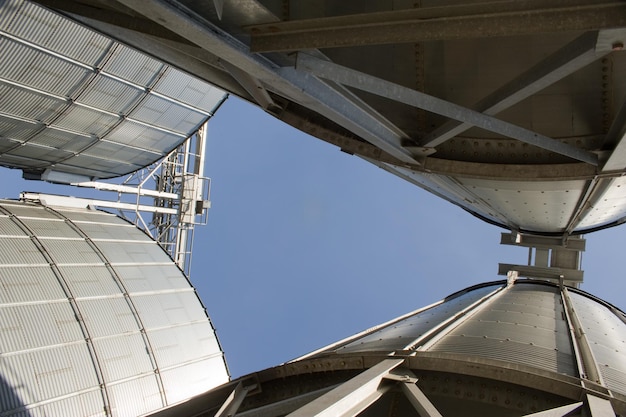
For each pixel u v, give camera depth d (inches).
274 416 341.7
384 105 426.0
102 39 1151.0
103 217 1461.6
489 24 221.3
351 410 278.5
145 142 1491.1
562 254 1034.1
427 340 436.5
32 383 916.6
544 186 506.9
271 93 412.5
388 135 395.5
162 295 1289.4
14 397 883.4
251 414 347.9
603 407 280.7
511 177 414.3
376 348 454.0
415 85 422.6
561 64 261.3
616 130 351.9
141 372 1099.9
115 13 288.5
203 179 1779.0
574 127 403.5
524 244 1052.5
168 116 1440.7
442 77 417.4
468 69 411.2
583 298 808.9
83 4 293.1
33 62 1088.2
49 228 1229.1
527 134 338.3
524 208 703.1
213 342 1315.2
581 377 343.6
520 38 399.2
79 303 1087.0
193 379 1195.3
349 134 444.8
